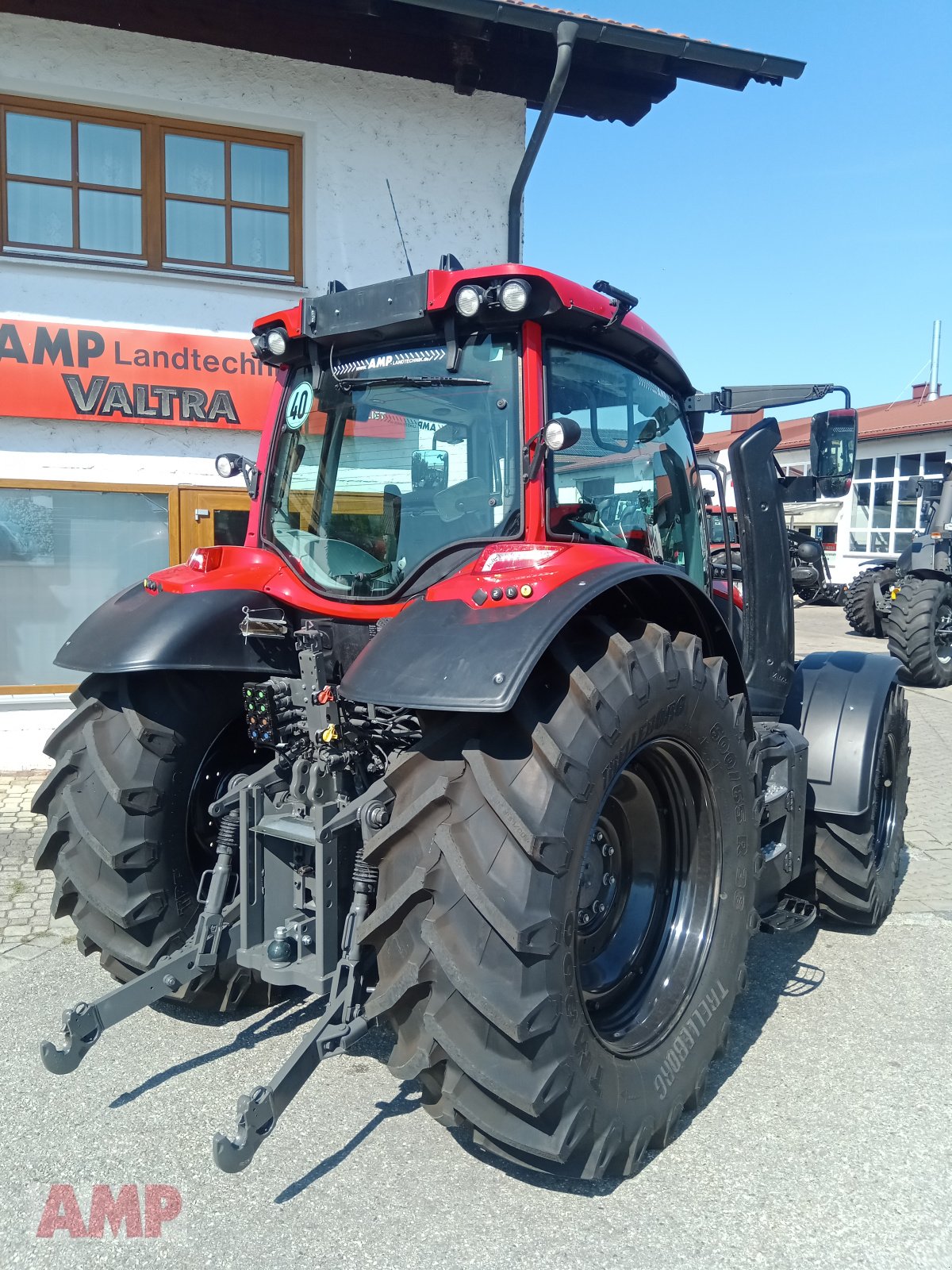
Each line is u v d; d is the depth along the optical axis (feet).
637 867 9.29
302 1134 8.41
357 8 20.08
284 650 9.52
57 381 20.93
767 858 10.63
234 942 8.68
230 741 10.03
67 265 21.03
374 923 6.98
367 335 9.16
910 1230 7.23
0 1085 9.18
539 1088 6.67
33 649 21.89
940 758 23.88
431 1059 6.82
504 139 24.20
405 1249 6.98
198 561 9.96
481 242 24.25
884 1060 9.80
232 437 22.65
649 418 10.30
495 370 8.56
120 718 9.45
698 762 8.68
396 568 9.08
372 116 23.11
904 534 75.56
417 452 9.00
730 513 13.11
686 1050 8.38
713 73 22.82
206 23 20.86
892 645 34.53
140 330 21.43
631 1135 7.54
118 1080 9.26
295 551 9.87
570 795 6.94
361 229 23.30
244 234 22.85
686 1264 6.85
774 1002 11.12
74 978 11.73
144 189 22.00
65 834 9.53
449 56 22.22
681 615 9.02
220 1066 9.52
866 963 12.25
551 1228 7.21
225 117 22.11
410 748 7.61
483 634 7.02
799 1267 6.84
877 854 13.19
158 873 9.30
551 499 8.49
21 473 21.11
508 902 6.63
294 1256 6.91
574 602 7.08
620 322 8.71
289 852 8.50
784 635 11.93
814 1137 8.44
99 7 20.36
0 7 20.10
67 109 21.31
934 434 72.54
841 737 11.94
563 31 18.56
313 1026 10.37
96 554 22.11
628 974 8.89
